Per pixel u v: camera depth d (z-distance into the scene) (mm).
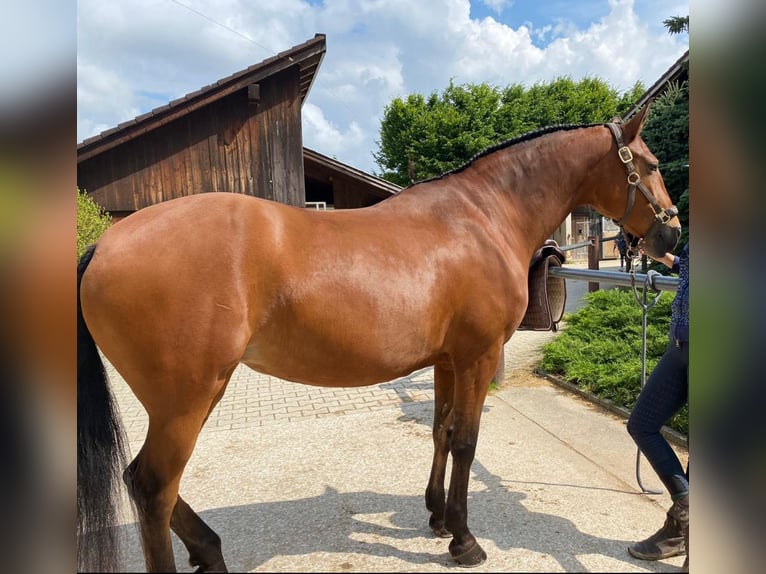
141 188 7652
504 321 2021
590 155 2305
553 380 4742
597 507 2477
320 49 8062
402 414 3949
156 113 7203
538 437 3406
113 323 1509
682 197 6586
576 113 21484
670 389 2043
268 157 8242
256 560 2066
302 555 2100
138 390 1576
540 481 2764
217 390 1606
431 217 2002
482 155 2248
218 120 7973
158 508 1564
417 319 1816
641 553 2037
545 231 2328
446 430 2258
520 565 2012
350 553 2111
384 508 2510
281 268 1634
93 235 4891
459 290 1927
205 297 1524
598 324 5375
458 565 2008
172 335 1507
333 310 1680
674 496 2006
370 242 1803
